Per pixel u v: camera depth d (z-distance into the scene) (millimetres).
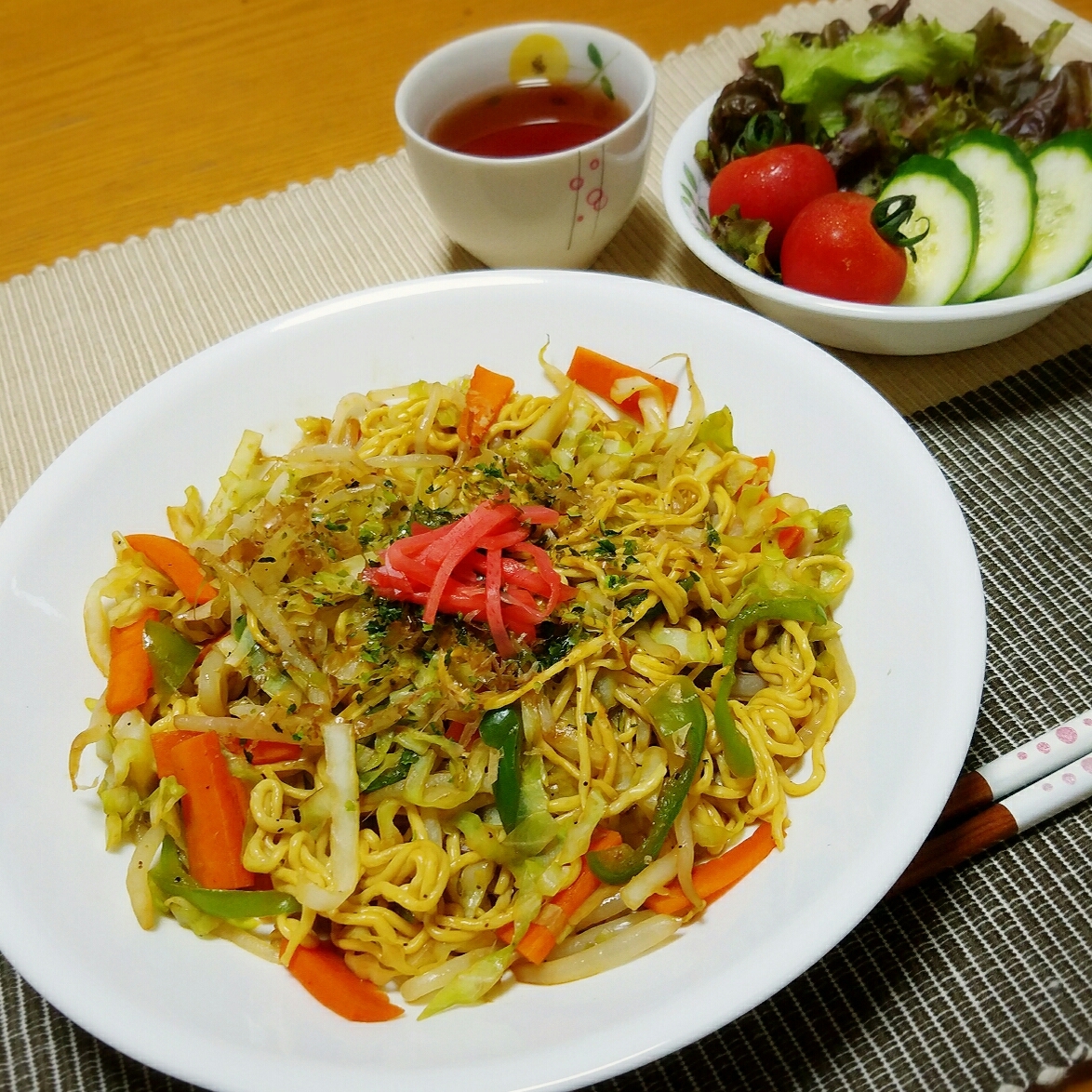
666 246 474
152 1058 286
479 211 431
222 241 500
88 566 366
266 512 370
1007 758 339
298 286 479
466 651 340
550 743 341
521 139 453
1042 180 444
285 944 326
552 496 372
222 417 394
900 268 419
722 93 469
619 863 325
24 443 438
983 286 425
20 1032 324
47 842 322
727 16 562
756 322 383
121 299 482
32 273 495
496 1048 292
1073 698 355
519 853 330
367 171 521
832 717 336
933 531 332
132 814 334
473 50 454
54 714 345
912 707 314
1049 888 326
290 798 346
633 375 395
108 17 620
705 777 337
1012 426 413
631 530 368
